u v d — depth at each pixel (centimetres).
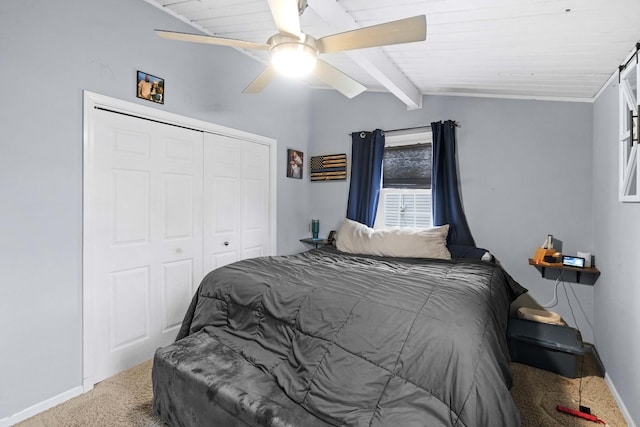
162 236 263
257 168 354
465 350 126
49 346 194
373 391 130
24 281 184
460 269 247
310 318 164
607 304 225
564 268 258
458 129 326
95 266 219
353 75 327
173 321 273
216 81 300
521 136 297
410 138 354
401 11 182
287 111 389
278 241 379
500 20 173
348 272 216
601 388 212
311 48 158
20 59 180
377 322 147
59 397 198
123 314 238
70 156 202
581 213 274
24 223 183
